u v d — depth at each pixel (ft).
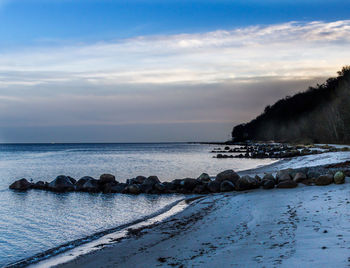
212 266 24.72
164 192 79.36
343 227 30.78
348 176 66.54
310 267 20.89
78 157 277.64
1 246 39.04
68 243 39.73
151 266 27.94
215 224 42.11
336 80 403.13
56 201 71.46
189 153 346.33
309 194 54.08
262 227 36.27
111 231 44.73
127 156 289.94
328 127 320.70
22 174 138.41
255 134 634.84
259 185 72.08
